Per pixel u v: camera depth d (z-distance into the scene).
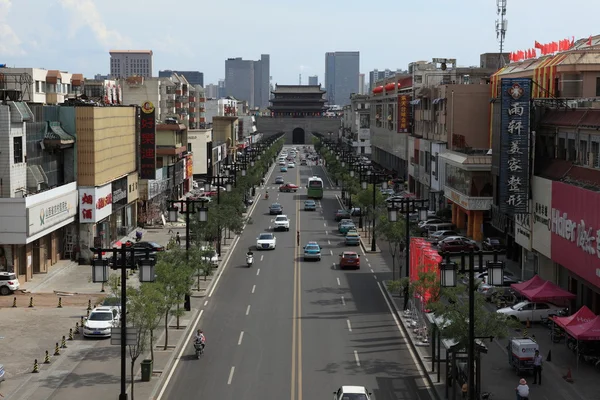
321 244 95.12
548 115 65.50
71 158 80.62
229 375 43.84
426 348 49.00
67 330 54.31
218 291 67.56
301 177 195.00
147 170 106.50
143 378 42.69
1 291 64.75
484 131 111.25
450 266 36.75
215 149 185.88
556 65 77.69
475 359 39.69
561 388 41.91
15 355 48.16
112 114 89.31
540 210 63.16
